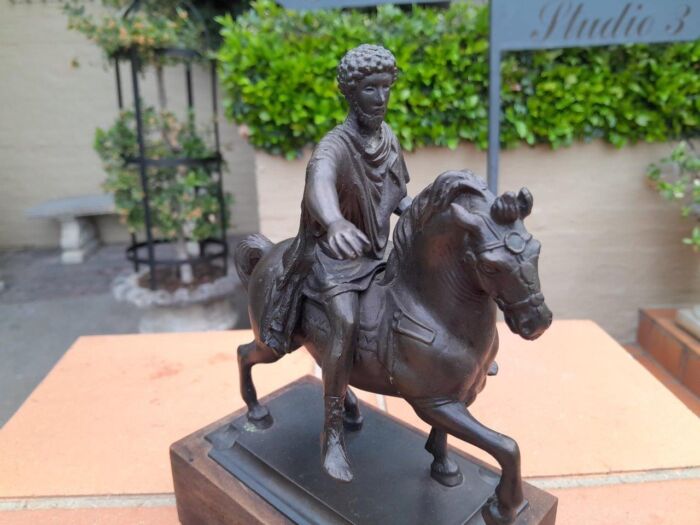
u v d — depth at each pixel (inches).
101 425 78.5
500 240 39.4
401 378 47.4
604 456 70.8
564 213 135.6
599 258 138.4
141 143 132.0
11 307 173.8
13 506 64.4
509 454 44.0
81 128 235.1
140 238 244.7
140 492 66.6
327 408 49.3
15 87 228.7
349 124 47.7
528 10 111.3
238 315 163.2
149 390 87.0
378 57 44.3
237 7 173.0
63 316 166.4
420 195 46.0
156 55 132.0
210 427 65.2
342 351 47.1
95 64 215.9
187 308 144.3
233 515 54.9
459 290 44.3
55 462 71.2
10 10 220.8
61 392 86.5
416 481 54.6
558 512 62.0
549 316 40.3
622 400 82.8
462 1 137.5
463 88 122.4
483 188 41.9
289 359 96.3
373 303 49.5
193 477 59.1
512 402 82.5
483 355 46.9
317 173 44.3
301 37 122.3
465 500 52.3
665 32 113.0
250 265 63.4
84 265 216.1
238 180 243.1
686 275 139.2
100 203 215.3
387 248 55.6
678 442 73.4
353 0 116.0
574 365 93.0
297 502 53.1
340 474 47.1
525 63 123.0
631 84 121.6
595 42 113.3
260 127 125.8
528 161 132.3
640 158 131.7
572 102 123.6
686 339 118.9
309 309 52.9
